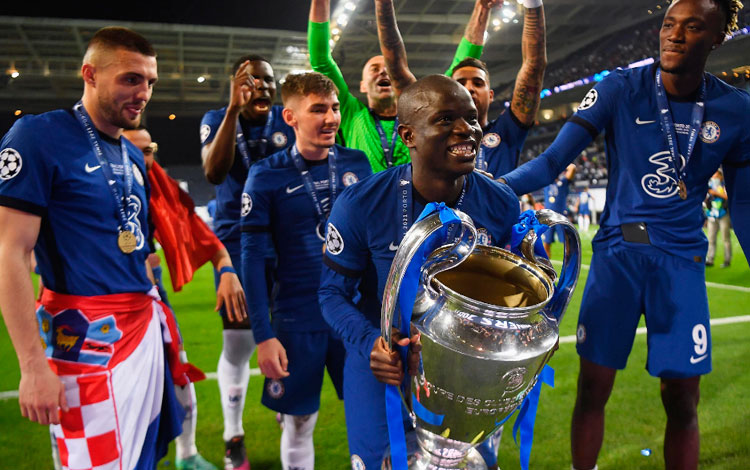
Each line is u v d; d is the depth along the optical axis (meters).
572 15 28.61
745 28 18.67
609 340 2.27
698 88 2.18
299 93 2.38
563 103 31.92
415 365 1.20
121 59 1.76
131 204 1.92
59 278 1.75
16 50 26.52
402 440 1.31
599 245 2.36
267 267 2.68
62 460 1.76
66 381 1.72
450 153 1.31
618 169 2.31
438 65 32.62
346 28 24.86
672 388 2.27
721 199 8.83
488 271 1.31
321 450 3.01
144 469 1.90
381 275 1.54
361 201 1.53
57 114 1.78
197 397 3.88
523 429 1.40
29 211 1.63
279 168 2.46
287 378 2.40
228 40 26.45
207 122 3.37
